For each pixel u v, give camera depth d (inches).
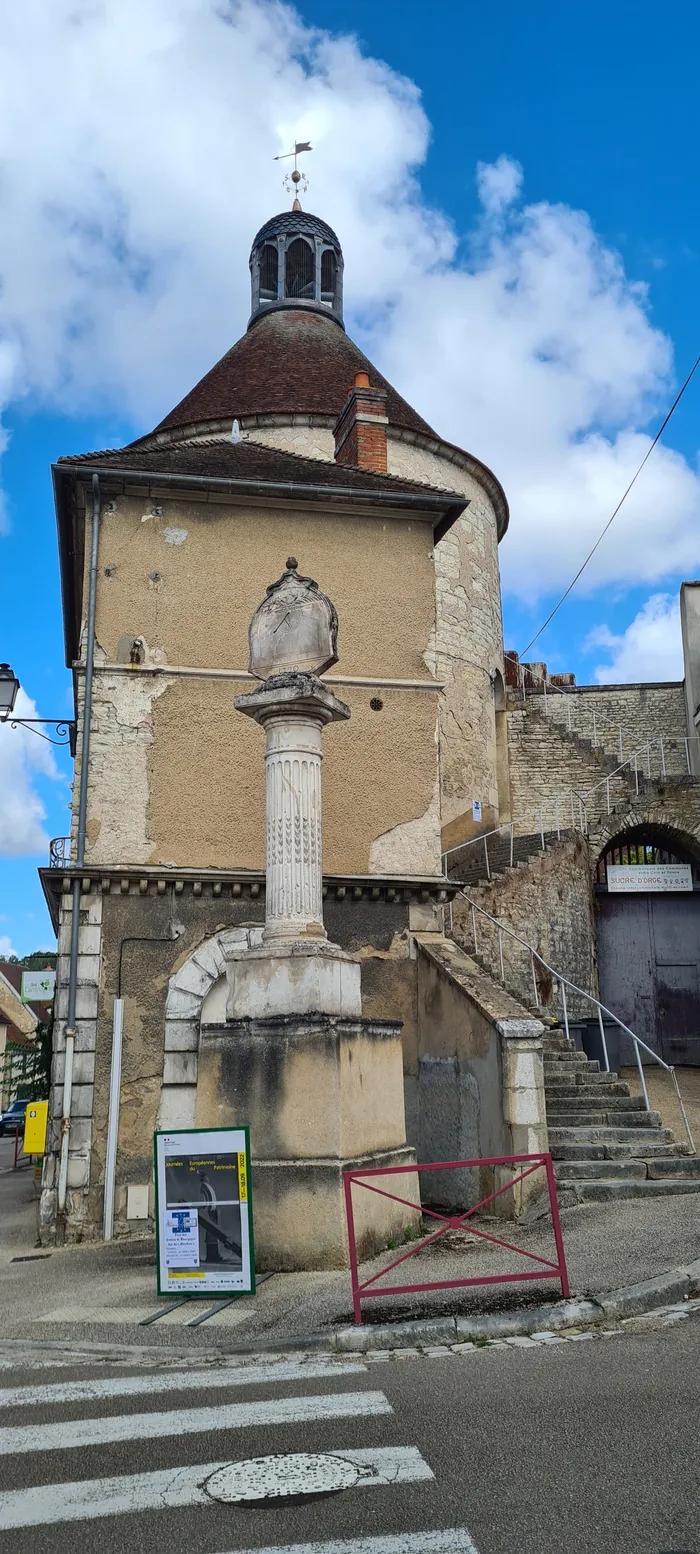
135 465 516.7
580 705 1040.2
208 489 512.1
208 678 498.0
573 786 912.9
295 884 370.0
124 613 497.7
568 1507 146.5
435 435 887.1
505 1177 400.8
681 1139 451.5
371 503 536.4
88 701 482.3
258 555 520.7
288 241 1022.4
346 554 535.5
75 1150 438.6
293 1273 316.8
